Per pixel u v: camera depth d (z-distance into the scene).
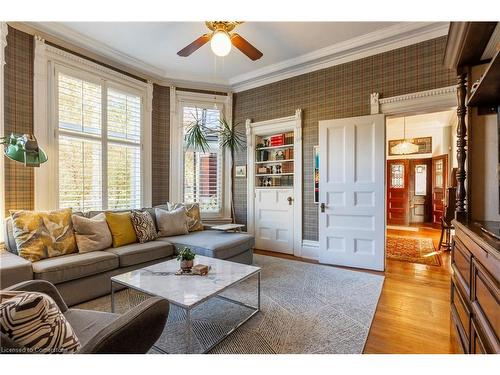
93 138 3.55
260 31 3.20
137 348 1.09
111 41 3.42
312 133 4.05
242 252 3.51
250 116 4.74
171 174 4.54
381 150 3.39
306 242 4.12
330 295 2.65
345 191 3.62
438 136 7.19
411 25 3.04
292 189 4.32
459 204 1.98
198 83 4.64
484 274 1.18
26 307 0.88
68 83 3.29
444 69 3.04
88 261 2.51
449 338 1.91
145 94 4.24
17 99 2.87
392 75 3.37
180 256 2.24
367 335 1.95
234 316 2.23
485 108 1.93
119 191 3.86
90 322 1.38
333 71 3.84
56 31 3.05
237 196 4.90
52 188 3.12
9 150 2.41
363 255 3.50
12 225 2.52
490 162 1.92
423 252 4.41
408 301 2.52
